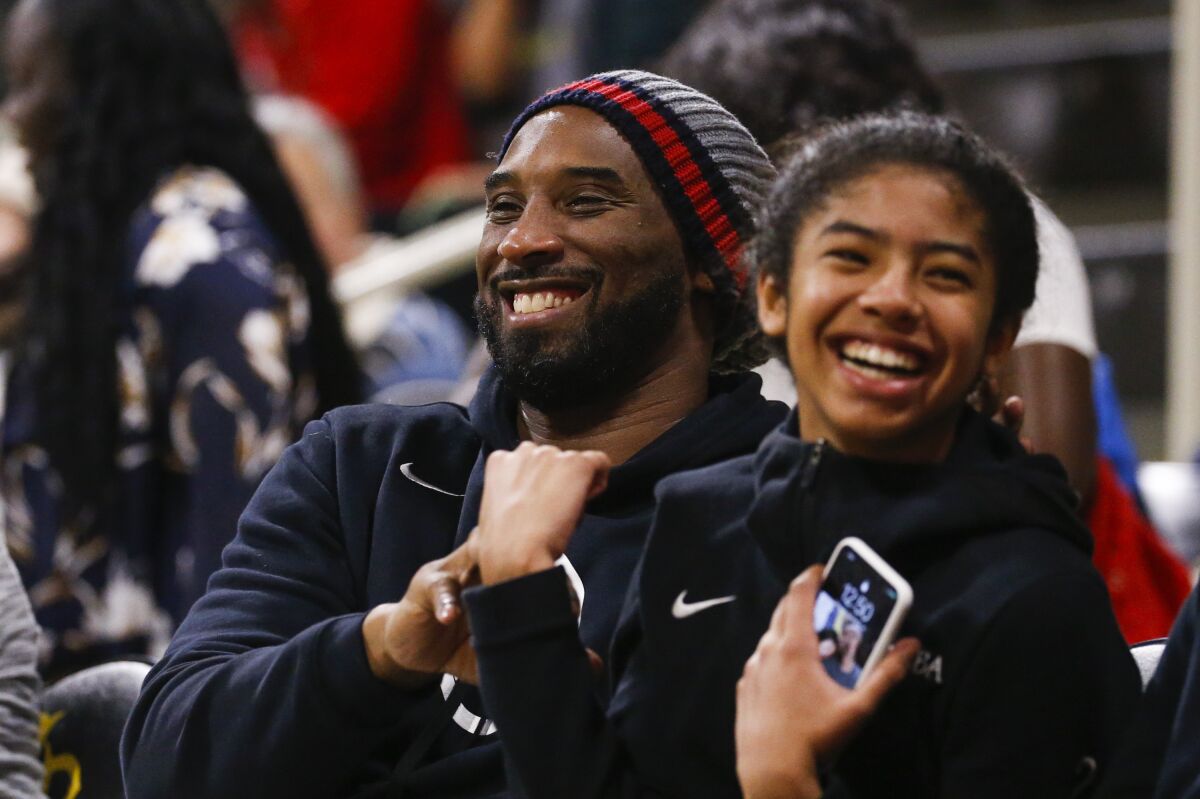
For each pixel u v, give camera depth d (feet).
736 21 24.17
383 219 52.49
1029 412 22.33
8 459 26.43
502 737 14.52
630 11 49.19
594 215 17.24
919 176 13.98
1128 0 50.29
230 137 28.04
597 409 17.63
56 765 20.34
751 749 13.50
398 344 38.42
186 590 25.98
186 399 26.04
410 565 17.40
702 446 17.10
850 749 14.08
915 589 13.93
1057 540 14.08
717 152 17.72
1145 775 13.83
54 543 26.04
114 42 27.55
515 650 14.44
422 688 16.02
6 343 30.66
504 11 54.75
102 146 27.17
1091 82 49.24
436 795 16.49
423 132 53.78
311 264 27.78
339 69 53.01
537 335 17.16
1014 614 13.56
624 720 14.82
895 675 13.26
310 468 18.24
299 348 27.20
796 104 23.12
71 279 26.35
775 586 14.43
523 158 17.49
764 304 14.78
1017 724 13.52
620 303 17.17
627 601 15.61
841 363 13.99
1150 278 47.52
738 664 14.46
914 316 13.70
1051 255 21.68
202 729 16.33
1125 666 14.10
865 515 14.08
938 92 24.30
